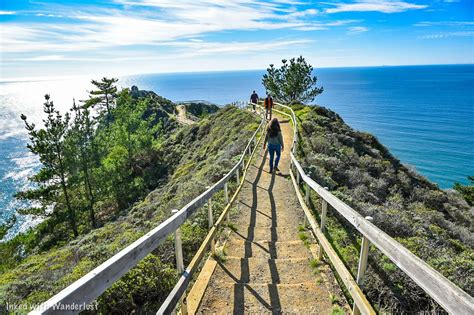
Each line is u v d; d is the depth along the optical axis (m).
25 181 59.38
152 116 40.22
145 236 2.76
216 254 5.85
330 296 4.41
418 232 7.64
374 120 193.62
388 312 4.03
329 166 13.20
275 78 38.06
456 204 14.95
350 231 7.16
